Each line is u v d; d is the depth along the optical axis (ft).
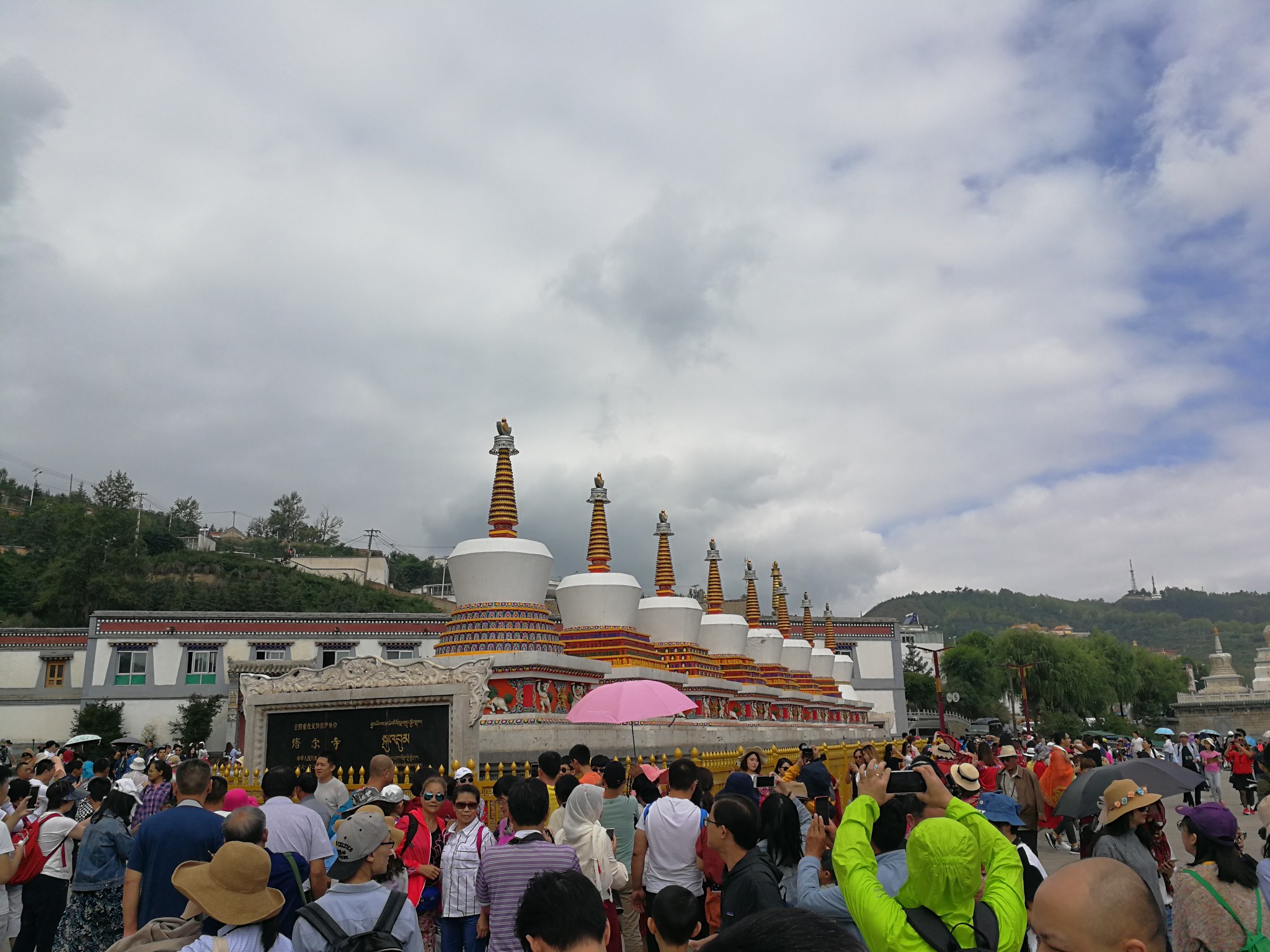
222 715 164.45
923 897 16.47
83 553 243.19
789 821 26.43
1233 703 274.36
